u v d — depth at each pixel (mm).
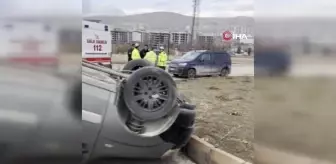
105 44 12602
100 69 4395
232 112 7551
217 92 11523
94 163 3734
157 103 3875
